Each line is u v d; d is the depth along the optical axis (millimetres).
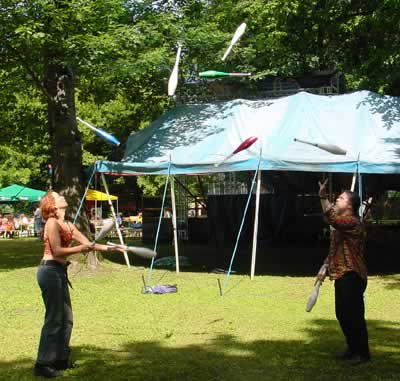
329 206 5625
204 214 24172
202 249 19594
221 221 21344
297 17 16547
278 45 18797
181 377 5551
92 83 17297
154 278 12375
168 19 14117
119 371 5754
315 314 8422
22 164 33219
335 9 16016
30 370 5820
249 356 6254
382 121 13742
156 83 17234
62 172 13523
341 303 5773
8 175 32625
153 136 14742
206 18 16297
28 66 13375
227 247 20250
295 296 9992
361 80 18234
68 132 13578
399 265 14500
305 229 21438
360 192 11672
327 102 14297
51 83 13562
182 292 10523
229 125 14078
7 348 6691
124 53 12922
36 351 6562
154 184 32844
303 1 15992
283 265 14891
